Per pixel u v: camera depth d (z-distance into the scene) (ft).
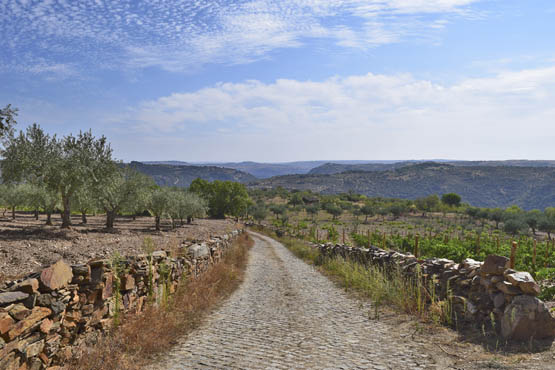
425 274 29.94
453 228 236.02
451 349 18.17
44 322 13.29
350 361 17.22
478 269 22.95
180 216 118.83
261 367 16.58
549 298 26.48
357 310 29.22
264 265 64.54
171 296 28.68
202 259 42.91
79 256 42.14
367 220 342.44
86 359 15.71
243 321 25.79
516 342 17.78
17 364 11.80
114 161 76.89
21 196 101.91
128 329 19.49
